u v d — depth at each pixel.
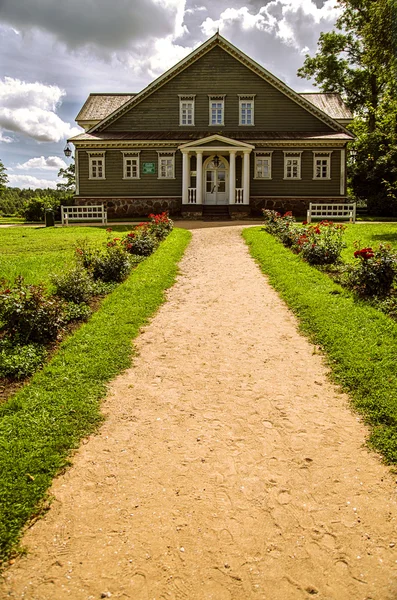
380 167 28.62
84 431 4.59
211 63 28.28
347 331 6.85
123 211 28.06
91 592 2.87
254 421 4.82
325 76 40.16
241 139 26.88
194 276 11.32
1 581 2.94
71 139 27.08
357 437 4.49
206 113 28.56
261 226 19.52
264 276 10.98
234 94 28.38
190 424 4.77
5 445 4.20
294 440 4.46
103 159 27.83
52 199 33.12
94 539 3.28
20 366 5.79
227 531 3.35
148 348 6.79
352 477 3.92
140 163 27.88
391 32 18.39
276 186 27.80
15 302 6.67
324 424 4.73
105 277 10.20
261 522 3.43
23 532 3.32
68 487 3.80
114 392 5.43
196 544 3.23
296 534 3.32
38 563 3.08
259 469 4.05
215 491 3.77
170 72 28.03
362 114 36.91
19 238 17.61
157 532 3.34
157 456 4.24
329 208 27.84
